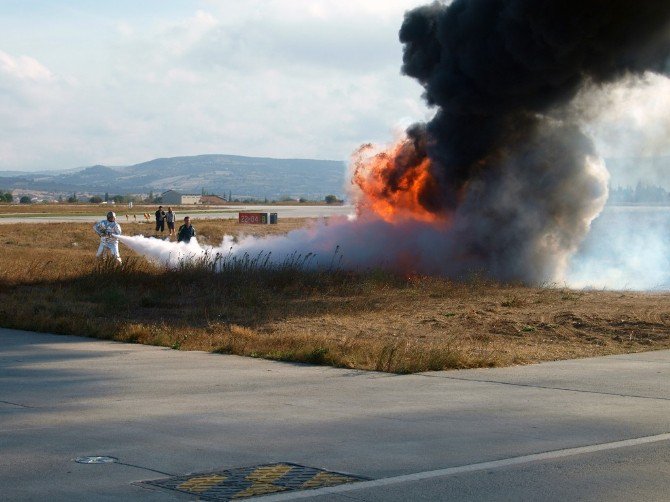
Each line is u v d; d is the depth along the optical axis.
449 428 8.73
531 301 21.22
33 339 15.30
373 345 13.95
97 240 45.88
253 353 13.51
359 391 10.71
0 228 54.72
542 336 15.99
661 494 6.61
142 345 14.69
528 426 8.84
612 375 12.01
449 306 20.19
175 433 8.41
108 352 13.84
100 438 8.17
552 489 6.71
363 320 17.92
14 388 10.75
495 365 12.78
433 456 7.64
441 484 6.80
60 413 9.28
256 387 10.92
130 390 10.66
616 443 8.16
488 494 6.56
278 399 10.16
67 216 81.88
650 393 10.68
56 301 20.02
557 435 8.46
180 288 22.23
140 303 20.08
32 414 9.23
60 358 13.18
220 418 9.10
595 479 6.99
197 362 12.91
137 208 118.81
